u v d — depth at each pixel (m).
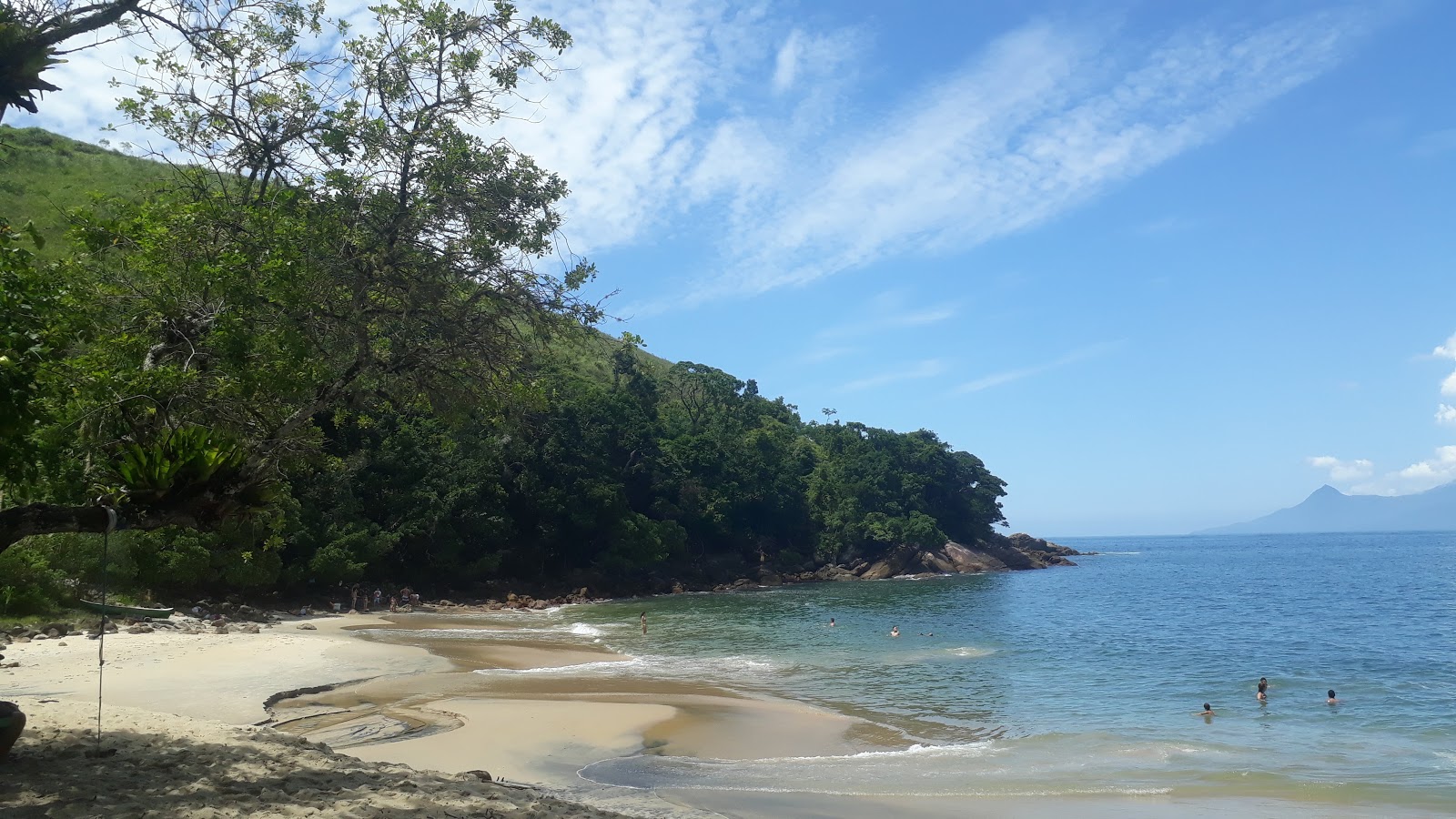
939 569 101.44
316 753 12.29
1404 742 18.61
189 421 9.96
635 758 16.69
